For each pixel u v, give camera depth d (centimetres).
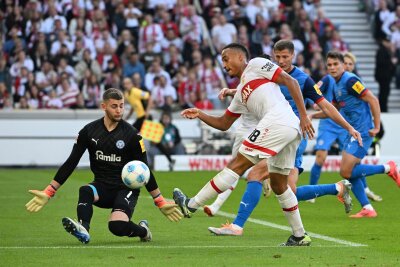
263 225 2627
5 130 5466
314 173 3572
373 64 6606
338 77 2980
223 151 5394
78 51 5747
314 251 2056
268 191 2817
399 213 3016
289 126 2006
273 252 2036
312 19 6316
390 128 5688
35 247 2111
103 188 2148
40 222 2673
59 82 5666
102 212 2920
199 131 5506
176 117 5522
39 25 5925
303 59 5953
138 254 1995
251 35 6069
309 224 2664
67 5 5947
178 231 2470
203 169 5288
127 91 4978
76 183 4278
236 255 1986
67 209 3083
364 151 2939
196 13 6253
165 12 6041
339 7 6762
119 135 2138
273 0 6331
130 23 6025
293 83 2023
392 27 6372
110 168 2147
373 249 2100
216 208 2681
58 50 5778
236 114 2138
